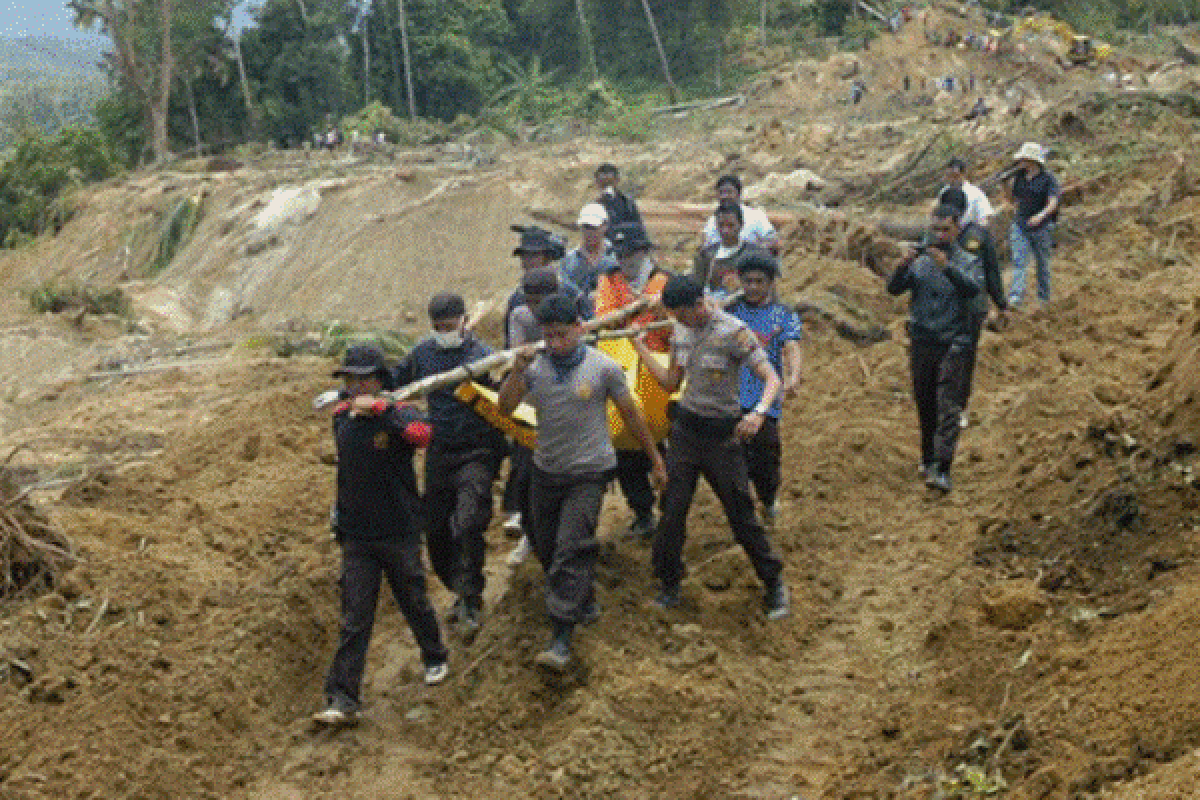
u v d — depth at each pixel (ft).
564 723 26.48
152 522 36.63
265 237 144.97
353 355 27.66
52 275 178.29
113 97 244.42
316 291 134.72
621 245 35.04
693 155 140.67
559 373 28.12
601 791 24.81
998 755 22.58
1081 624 26.40
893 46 198.29
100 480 39.63
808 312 53.67
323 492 39.58
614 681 27.02
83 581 31.53
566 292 33.35
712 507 36.09
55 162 217.36
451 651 30.35
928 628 29.50
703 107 191.72
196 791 25.63
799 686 28.25
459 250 133.39
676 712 26.50
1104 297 52.90
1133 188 75.36
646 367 30.78
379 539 27.91
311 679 29.89
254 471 42.14
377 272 133.28
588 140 170.71
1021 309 54.85
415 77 236.43
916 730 24.75
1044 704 23.43
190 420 58.90
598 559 32.40
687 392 29.68
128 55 230.68
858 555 34.30
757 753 26.00
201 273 146.82
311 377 64.49
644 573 32.19
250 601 31.50
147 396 65.16
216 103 236.63
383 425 27.43
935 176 87.97
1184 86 121.70
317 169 167.12
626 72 231.71
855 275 59.98
